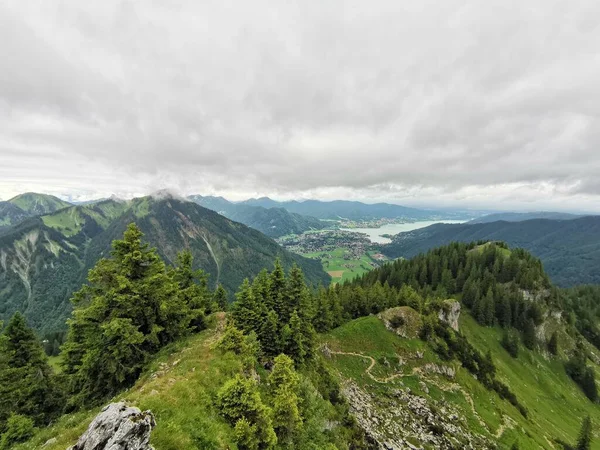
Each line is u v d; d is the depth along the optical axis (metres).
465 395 65.12
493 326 118.12
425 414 52.75
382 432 43.09
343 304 87.81
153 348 30.58
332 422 35.19
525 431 61.62
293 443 25.39
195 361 26.02
